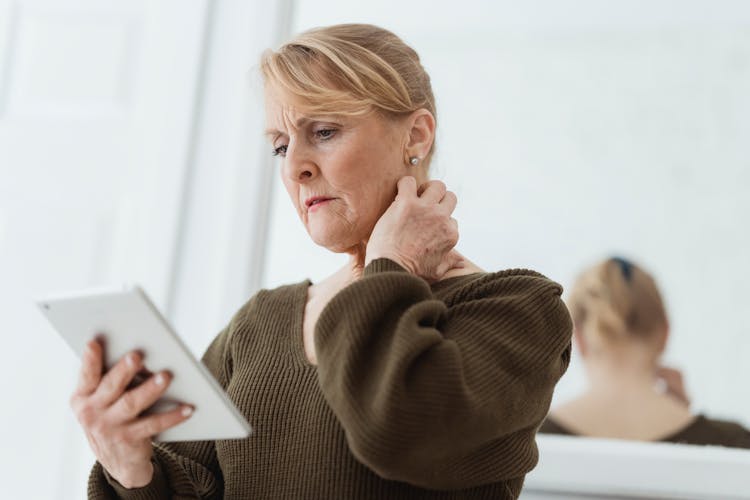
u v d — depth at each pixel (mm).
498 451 1091
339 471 1083
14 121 2357
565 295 2182
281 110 1216
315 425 1113
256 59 2342
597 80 2244
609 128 2225
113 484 1153
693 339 2105
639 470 2061
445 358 995
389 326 1035
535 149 2254
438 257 1200
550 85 2266
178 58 2342
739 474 2021
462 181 2275
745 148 2156
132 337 969
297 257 2354
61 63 2367
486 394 1028
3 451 2195
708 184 2160
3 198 2332
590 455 2084
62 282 2279
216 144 2334
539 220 2227
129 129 2328
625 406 2096
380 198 1231
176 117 2322
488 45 2307
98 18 2369
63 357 2223
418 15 2357
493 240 2242
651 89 2217
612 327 2119
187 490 1197
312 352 1208
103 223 2305
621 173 2205
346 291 1053
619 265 2152
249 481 1155
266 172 2334
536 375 1089
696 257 2137
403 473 1003
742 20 2186
